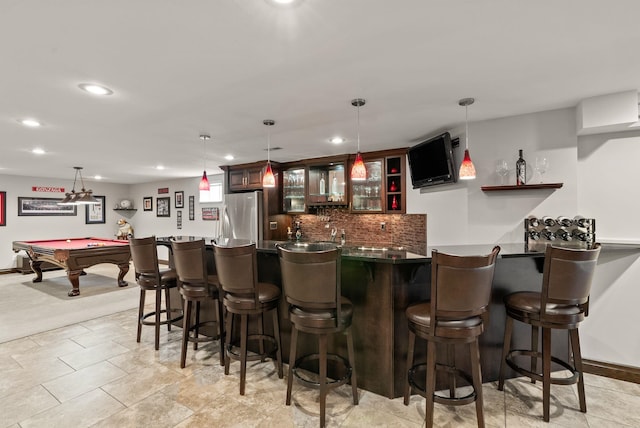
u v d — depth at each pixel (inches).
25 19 58.6
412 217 172.9
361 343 90.3
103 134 140.8
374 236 196.1
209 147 170.2
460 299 68.0
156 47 69.6
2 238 267.6
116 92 93.8
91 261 199.5
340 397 86.5
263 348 110.4
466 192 131.3
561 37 67.7
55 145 161.3
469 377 77.7
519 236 118.3
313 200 209.8
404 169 178.7
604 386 93.5
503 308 94.3
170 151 179.6
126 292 201.0
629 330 101.6
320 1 54.7
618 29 64.7
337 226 213.2
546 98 103.0
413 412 80.0
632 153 106.6
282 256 79.3
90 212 323.9
